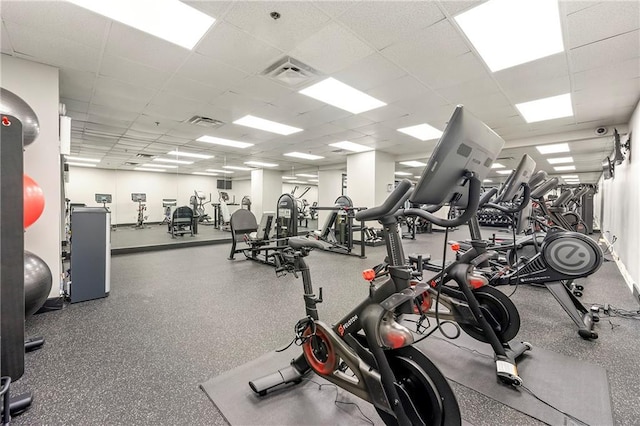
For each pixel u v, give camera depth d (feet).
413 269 4.92
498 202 6.64
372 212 4.10
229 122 16.79
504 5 6.80
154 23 7.55
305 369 5.52
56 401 5.04
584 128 16.70
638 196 11.33
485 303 6.86
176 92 12.20
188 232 26.94
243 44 8.54
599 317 8.81
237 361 6.41
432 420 3.76
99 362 6.34
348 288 12.09
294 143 22.54
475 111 14.16
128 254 20.34
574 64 9.46
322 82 11.22
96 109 14.39
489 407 4.94
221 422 4.60
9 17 7.23
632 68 9.64
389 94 12.34
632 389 5.42
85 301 10.39
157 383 5.59
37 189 7.57
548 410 4.85
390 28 7.72
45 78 9.68
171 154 26.96
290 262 5.42
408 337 3.77
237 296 11.03
